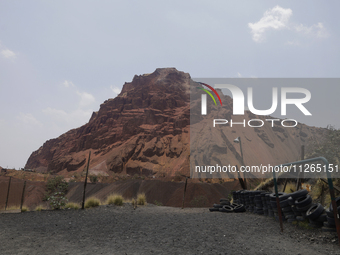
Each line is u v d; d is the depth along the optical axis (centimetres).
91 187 10400
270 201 961
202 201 6800
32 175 15700
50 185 7412
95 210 1368
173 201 7538
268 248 535
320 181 1058
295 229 740
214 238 629
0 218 1013
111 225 848
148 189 9081
